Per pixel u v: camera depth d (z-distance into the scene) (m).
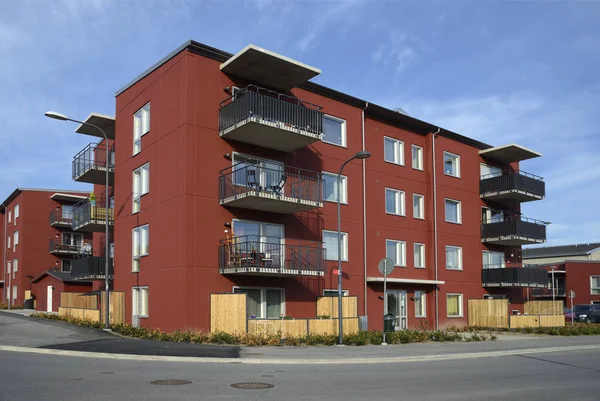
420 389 10.68
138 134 24.69
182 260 20.47
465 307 31.80
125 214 24.91
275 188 21.75
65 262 48.53
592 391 10.91
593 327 30.27
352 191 26.78
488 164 35.09
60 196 47.97
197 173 21.08
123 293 24.14
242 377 11.67
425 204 30.81
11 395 8.84
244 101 20.77
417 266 29.75
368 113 28.31
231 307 19.94
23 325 21.91
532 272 33.34
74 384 10.02
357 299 24.59
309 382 11.27
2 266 53.75
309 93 25.36
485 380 12.21
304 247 23.75
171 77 22.23
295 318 22.56
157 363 13.98
